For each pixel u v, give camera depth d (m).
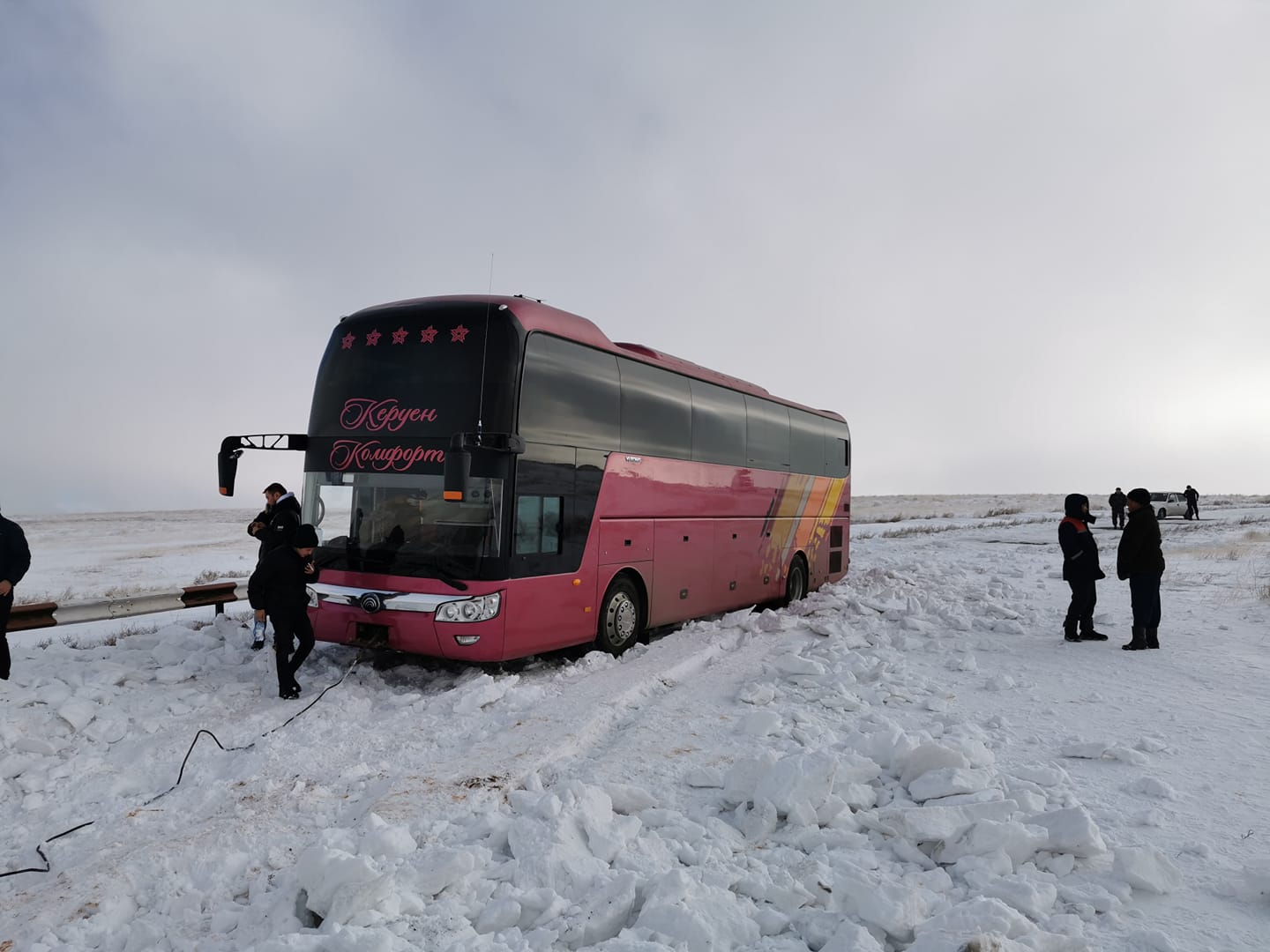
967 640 11.81
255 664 10.06
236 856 4.70
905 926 3.75
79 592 21.62
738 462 14.54
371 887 3.82
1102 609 14.91
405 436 9.54
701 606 13.30
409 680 9.92
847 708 8.16
